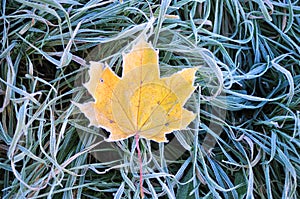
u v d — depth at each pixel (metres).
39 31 0.67
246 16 0.72
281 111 0.71
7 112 0.68
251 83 0.72
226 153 0.69
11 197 0.65
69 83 0.67
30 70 0.65
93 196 0.68
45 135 0.66
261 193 0.69
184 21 0.69
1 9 0.68
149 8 0.68
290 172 0.68
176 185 0.69
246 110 0.72
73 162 0.67
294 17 0.74
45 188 0.67
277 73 0.72
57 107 0.68
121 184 0.66
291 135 0.71
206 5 0.70
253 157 0.70
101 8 0.68
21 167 0.67
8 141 0.65
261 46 0.72
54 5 0.64
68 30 0.68
